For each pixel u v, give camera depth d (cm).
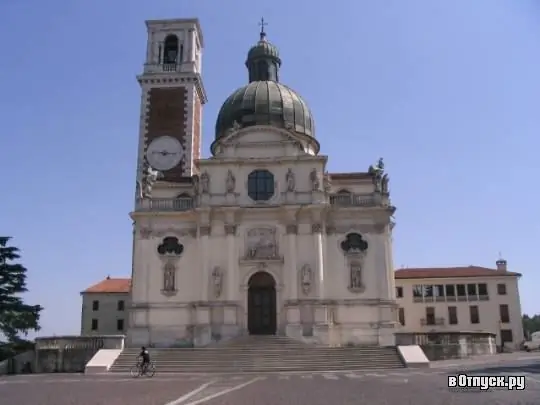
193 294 5759
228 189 5928
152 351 4888
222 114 6800
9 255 5903
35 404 2430
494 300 8431
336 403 2280
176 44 7569
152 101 7094
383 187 6016
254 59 7281
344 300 5681
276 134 6150
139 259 5838
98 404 2400
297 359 4684
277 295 5678
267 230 5850
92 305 10238
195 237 5912
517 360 4872
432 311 8475
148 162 6875
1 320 5659
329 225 5894
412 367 4381
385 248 5806
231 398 2536
